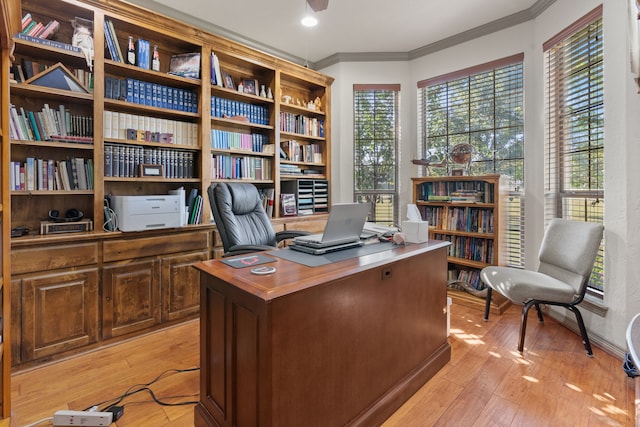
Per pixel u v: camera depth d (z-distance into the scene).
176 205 2.56
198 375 1.92
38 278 1.98
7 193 1.37
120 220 2.32
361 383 1.45
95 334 2.21
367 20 3.15
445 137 3.66
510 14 3.05
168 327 2.57
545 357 2.11
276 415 1.12
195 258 2.71
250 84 3.35
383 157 3.98
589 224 2.27
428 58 3.74
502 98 3.23
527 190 3.04
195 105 2.92
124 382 1.84
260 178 3.43
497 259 2.89
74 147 2.24
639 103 1.92
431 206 3.51
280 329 1.12
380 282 1.53
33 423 1.51
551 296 2.12
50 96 2.22
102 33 2.32
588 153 2.48
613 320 2.12
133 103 2.52
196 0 2.80
